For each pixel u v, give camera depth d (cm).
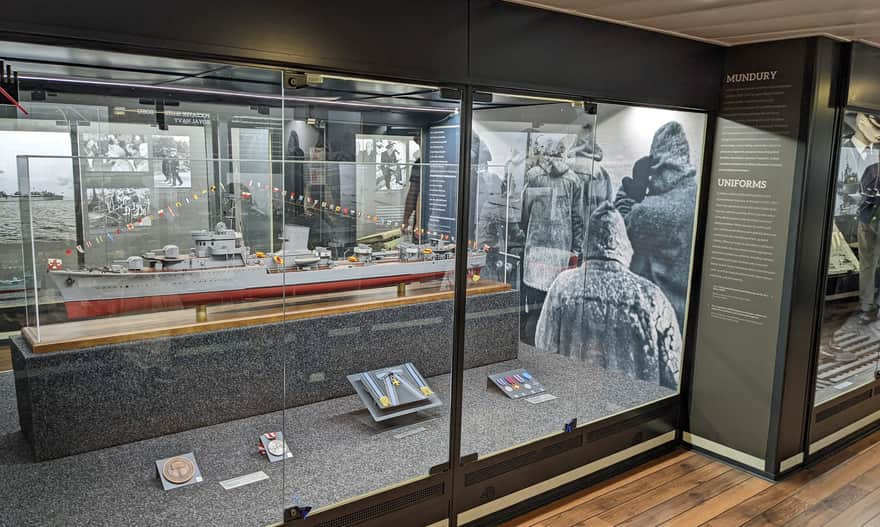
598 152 403
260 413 348
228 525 254
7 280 287
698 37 329
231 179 311
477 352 303
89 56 239
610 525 304
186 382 318
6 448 291
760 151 341
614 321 409
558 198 326
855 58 332
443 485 283
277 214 261
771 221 340
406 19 230
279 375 349
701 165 364
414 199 262
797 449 366
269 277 331
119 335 293
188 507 266
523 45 266
